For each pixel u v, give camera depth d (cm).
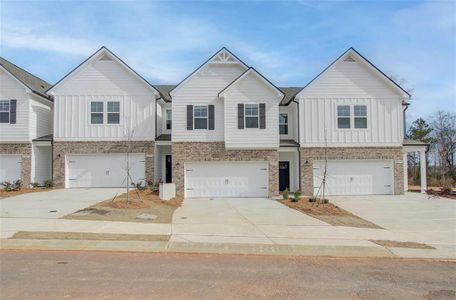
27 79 2717
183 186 2394
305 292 689
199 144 2419
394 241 1220
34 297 616
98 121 2523
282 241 1157
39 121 2655
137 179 2509
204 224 1420
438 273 870
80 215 1472
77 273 765
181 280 738
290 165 2662
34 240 1068
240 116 2394
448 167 4325
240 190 2409
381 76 2478
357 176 2466
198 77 2455
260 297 653
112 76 2536
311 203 2031
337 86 2483
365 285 748
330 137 2464
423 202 2184
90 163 2516
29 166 2512
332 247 1102
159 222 1426
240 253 1015
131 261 884
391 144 2480
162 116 2789
